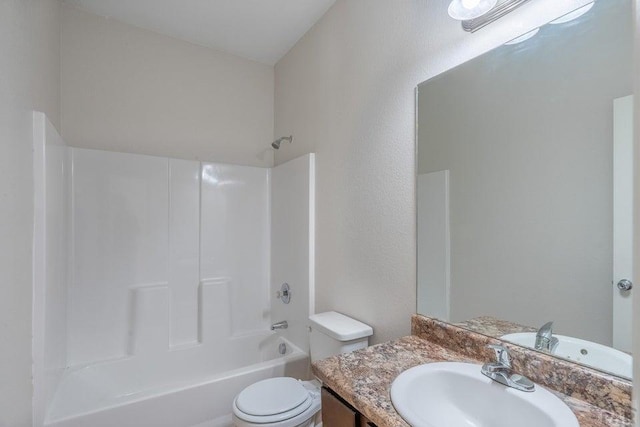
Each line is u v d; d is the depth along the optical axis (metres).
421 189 1.31
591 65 0.83
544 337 0.92
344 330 1.49
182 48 2.38
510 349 0.95
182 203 2.33
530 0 0.95
